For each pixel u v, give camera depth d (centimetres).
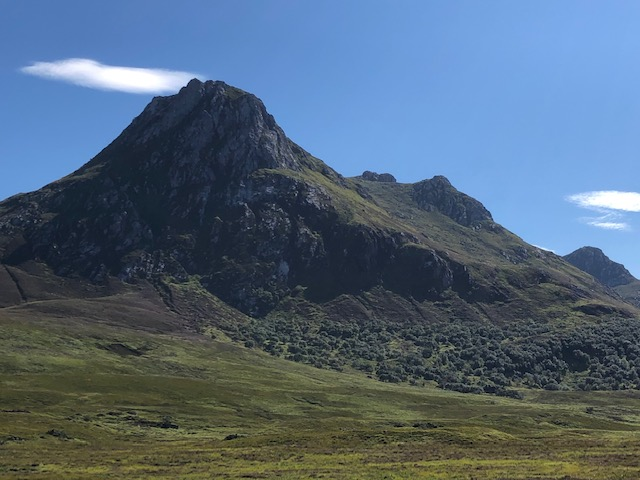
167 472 8144
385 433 11925
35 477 7706
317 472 7856
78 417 15238
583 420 19975
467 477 7331
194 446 11556
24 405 15788
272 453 9994
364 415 19912
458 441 11181
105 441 12781
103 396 17850
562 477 7181
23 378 18900
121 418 15762
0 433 12056
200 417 16912
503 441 11481
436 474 7581
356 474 7638
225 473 7906
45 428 13125
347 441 11262
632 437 12800
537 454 9550
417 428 12950
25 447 11131
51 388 18112
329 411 19875
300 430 15388
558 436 13262
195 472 8100
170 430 15112
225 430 15600
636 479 6975
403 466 8250
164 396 18975
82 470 8425
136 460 9425
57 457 9856
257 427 16438
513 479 7106
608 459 8769
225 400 19512
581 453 9575
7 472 8294
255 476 7619
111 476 7819
